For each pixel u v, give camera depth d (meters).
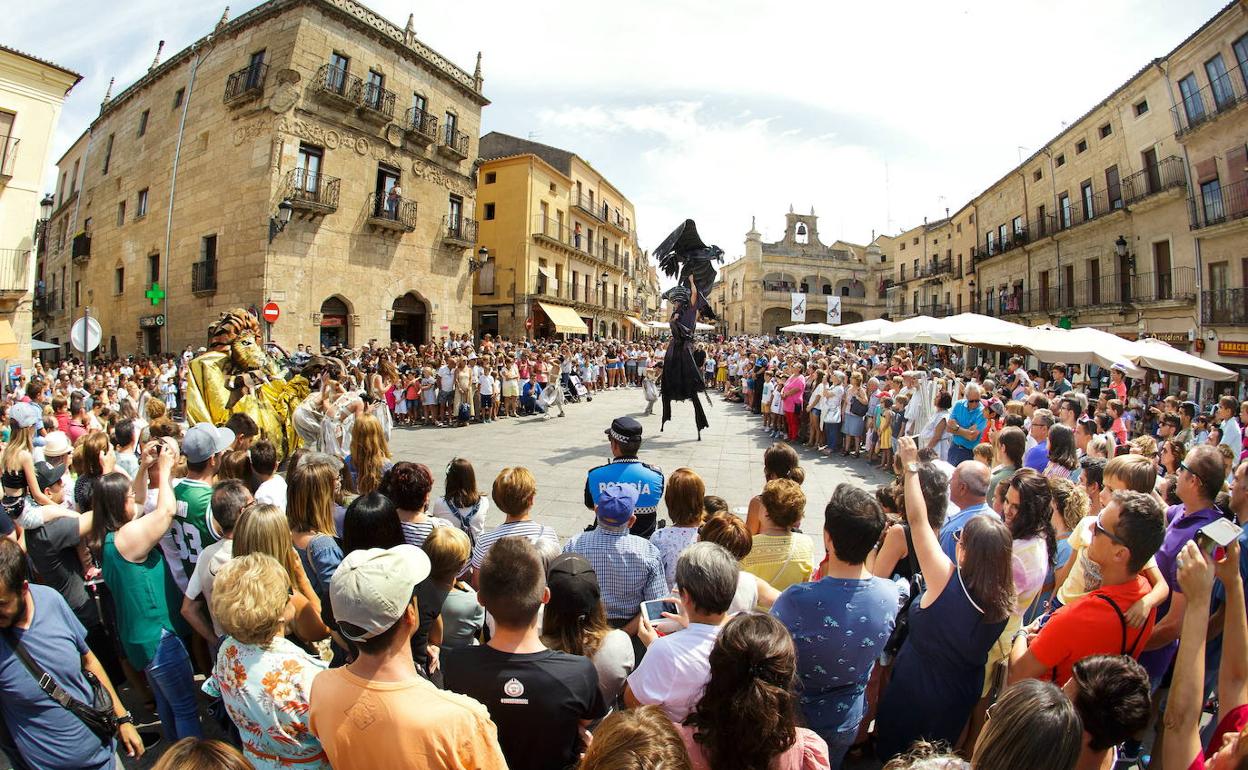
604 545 3.47
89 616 3.86
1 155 18.05
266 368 8.77
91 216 30.03
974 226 40.50
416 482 3.89
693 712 2.07
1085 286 28.50
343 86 22.69
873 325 18.39
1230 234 20.61
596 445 11.92
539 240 35.69
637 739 1.55
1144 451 5.76
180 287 23.52
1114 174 26.23
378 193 24.28
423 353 20.58
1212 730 2.68
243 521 2.98
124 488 3.34
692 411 18.47
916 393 10.19
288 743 2.30
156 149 25.55
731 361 23.45
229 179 21.92
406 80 25.31
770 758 1.85
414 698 1.91
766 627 1.96
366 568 1.94
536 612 2.40
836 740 2.63
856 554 2.71
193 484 3.85
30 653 2.55
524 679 2.30
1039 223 32.28
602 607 2.90
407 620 2.01
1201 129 21.23
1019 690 1.77
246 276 21.09
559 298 37.78
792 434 13.29
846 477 10.12
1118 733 1.93
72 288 31.64
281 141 20.92
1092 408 12.42
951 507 4.21
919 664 2.75
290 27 21.38
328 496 3.68
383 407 10.00
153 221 25.23
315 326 22.05
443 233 27.42
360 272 23.64
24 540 3.66
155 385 15.89
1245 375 19.84
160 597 3.28
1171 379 22.08
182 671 3.29
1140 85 24.22
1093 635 2.55
